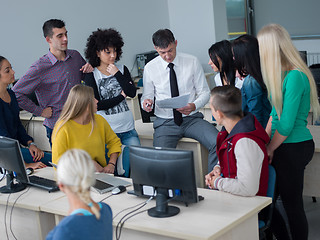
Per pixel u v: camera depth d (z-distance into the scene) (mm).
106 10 7305
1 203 2990
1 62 3842
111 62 3902
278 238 3121
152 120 4305
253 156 2590
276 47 2746
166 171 2473
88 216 1711
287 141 2865
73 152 1723
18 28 6094
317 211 4035
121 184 3008
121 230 2584
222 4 8336
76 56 4242
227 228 2316
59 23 4016
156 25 8289
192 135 3977
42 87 4164
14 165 3053
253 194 2621
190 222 2393
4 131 3893
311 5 8461
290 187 2930
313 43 8570
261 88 3092
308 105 2854
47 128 4320
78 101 3279
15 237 3111
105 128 3586
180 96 3670
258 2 9062
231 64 3646
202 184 4133
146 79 4098
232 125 2719
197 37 8336
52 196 2992
